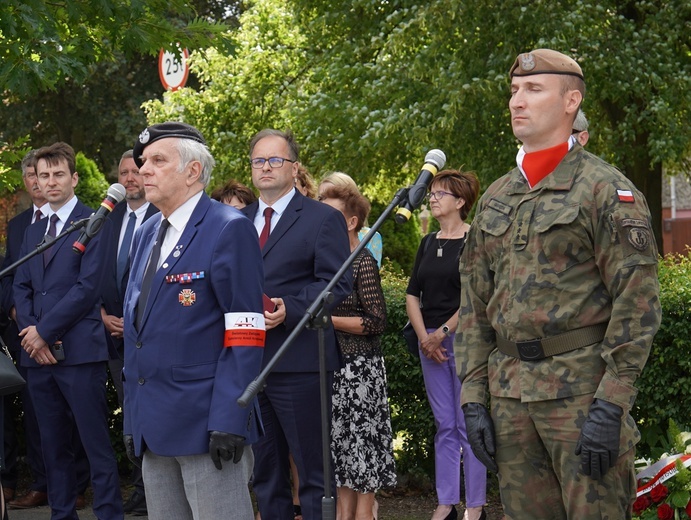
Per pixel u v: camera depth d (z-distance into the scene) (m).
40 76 6.58
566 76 3.72
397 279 7.68
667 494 5.39
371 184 18.08
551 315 3.60
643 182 16.16
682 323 6.12
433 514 6.28
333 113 15.88
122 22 7.22
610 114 15.43
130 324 4.02
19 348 7.02
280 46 18.83
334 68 16.19
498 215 3.79
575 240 3.59
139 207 6.91
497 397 3.78
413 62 14.34
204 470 3.86
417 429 7.07
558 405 3.58
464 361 3.92
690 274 6.52
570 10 13.87
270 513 5.21
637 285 3.50
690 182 18.92
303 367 4.99
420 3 14.53
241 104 18.72
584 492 3.56
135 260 4.16
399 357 6.94
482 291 3.91
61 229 6.16
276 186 5.21
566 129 3.74
